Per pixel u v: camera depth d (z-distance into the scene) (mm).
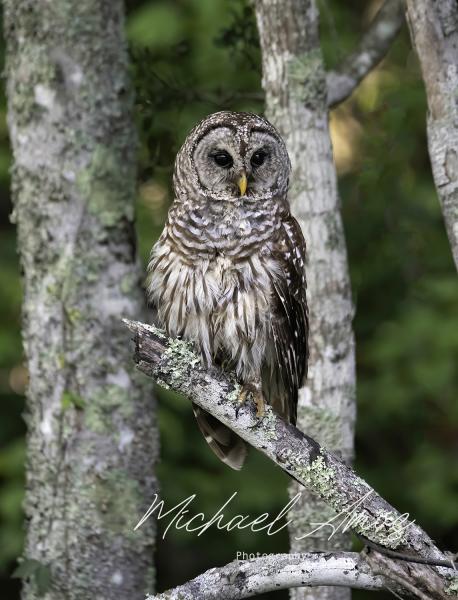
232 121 9820
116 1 11109
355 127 16797
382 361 15484
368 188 14680
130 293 10961
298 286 9773
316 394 10258
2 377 15773
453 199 9234
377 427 16359
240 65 13523
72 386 10781
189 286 9586
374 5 17516
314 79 10203
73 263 10797
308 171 10227
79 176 10836
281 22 10164
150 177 13141
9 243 15859
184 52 13844
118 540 10758
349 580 7918
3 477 15359
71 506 10742
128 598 10734
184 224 9648
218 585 7938
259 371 9680
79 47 10883
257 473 15383
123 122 11062
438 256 15703
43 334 10820
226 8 14320
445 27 9219
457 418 15875
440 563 7773
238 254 9539
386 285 15359
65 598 10703
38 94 10820
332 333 10250
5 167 15039
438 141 9281
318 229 10242
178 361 8422
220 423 9867
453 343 15195
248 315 9531
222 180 9641
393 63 16391
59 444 10773
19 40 10914
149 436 10992
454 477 15719
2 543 14547
